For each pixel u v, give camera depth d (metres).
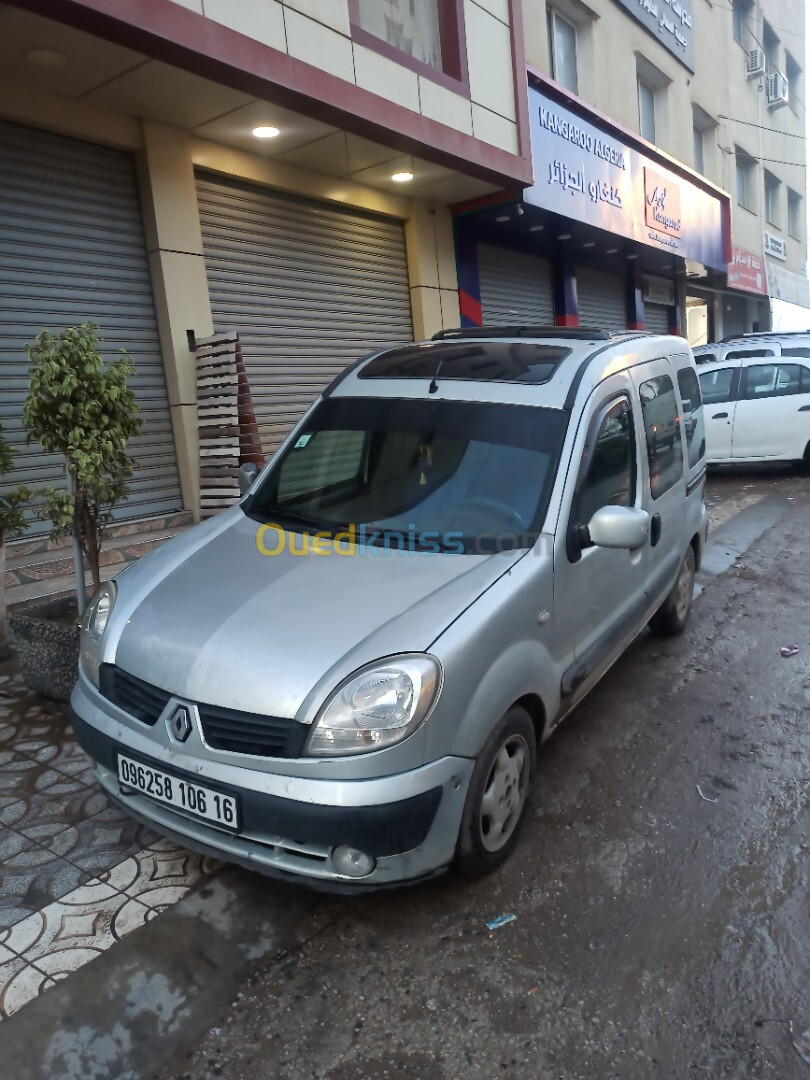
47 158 5.69
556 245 12.44
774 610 5.83
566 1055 2.13
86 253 5.98
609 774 3.56
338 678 2.35
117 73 5.29
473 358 3.88
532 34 11.12
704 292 21.17
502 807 2.79
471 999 2.32
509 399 3.50
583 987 2.35
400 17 7.42
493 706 2.59
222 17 5.29
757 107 21.73
